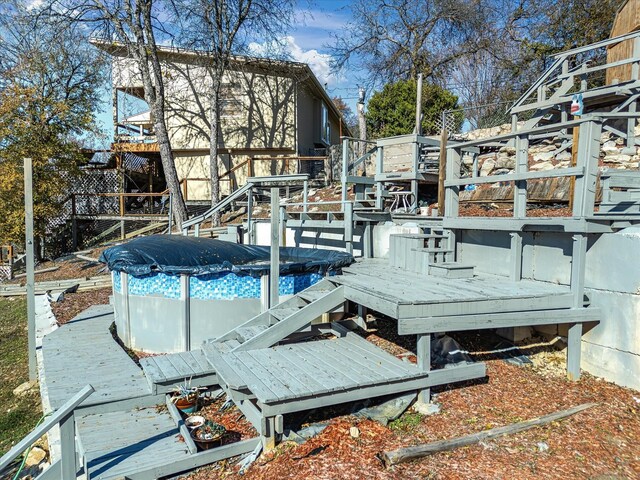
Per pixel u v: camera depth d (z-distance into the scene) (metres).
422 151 9.60
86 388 3.13
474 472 3.09
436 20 17.80
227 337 4.99
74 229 15.34
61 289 9.74
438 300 3.93
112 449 3.46
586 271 4.60
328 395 3.57
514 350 5.07
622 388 4.25
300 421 3.81
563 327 4.93
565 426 3.65
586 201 4.23
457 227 5.69
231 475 3.29
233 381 3.70
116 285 6.20
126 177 16.95
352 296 4.76
